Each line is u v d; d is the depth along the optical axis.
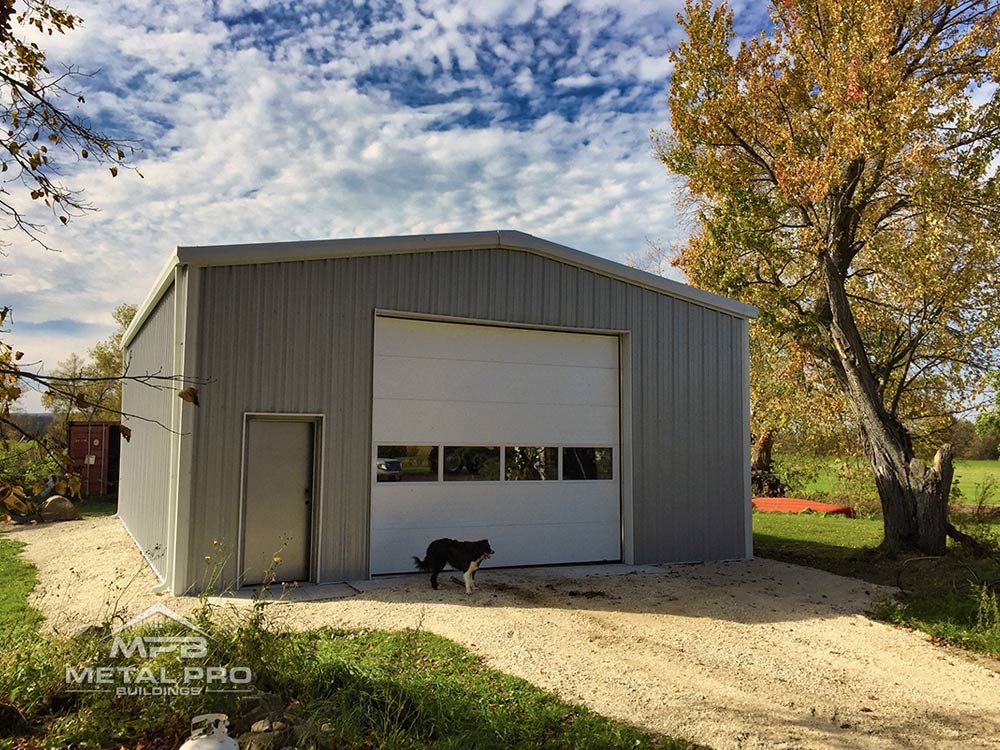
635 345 11.41
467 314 10.10
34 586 8.99
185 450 8.20
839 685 6.09
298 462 9.03
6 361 3.92
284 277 8.90
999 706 5.72
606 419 11.35
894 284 15.93
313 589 8.62
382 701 4.71
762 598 9.09
